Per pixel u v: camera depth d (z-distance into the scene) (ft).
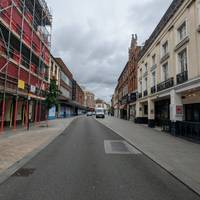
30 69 69.36
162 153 30.42
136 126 81.61
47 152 30.30
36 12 82.64
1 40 51.93
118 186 17.10
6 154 27.78
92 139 44.60
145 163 25.08
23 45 65.10
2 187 16.53
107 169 21.99
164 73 65.21
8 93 54.19
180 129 48.80
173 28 55.83
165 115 70.33
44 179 18.49
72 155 28.45
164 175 20.47
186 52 49.14
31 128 64.28
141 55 94.07
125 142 41.27
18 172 20.51
